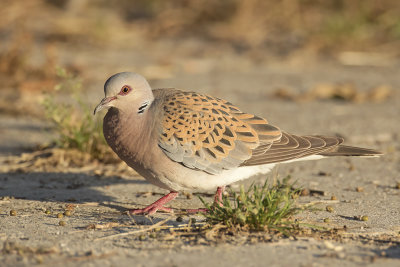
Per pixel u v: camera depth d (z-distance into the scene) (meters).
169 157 9.01
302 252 7.59
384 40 28.03
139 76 9.22
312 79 22.50
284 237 8.16
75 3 33.00
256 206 8.34
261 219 8.31
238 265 7.15
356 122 16.66
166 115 9.10
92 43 28.17
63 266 7.12
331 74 23.39
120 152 9.36
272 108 18.20
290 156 9.34
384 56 26.17
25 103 18.11
